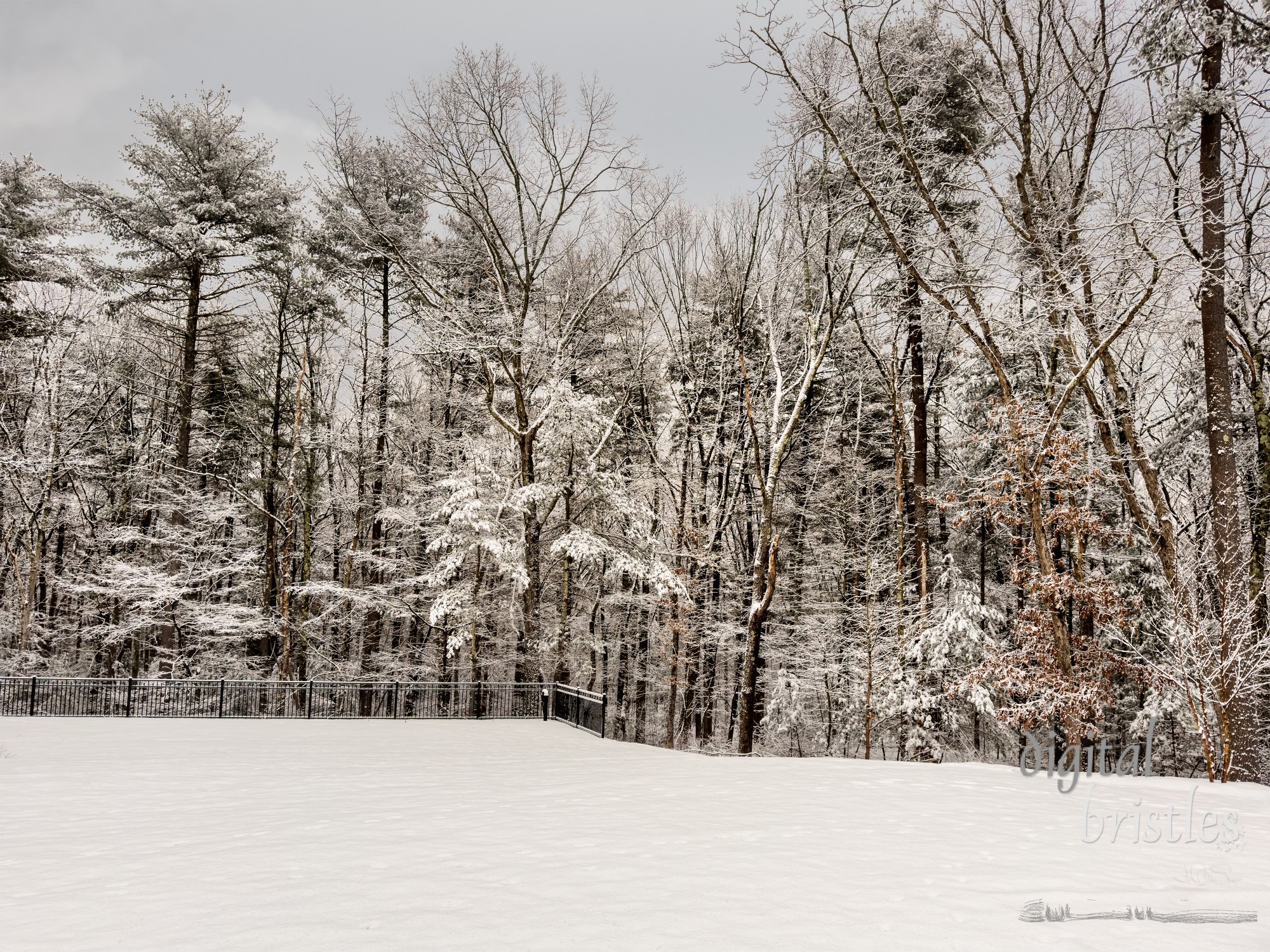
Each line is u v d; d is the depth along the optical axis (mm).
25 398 32906
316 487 31953
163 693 23000
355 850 7613
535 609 27906
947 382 31781
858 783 12891
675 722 36438
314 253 31703
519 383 28312
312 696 23453
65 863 7363
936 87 22562
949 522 33312
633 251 30984
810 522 32688
